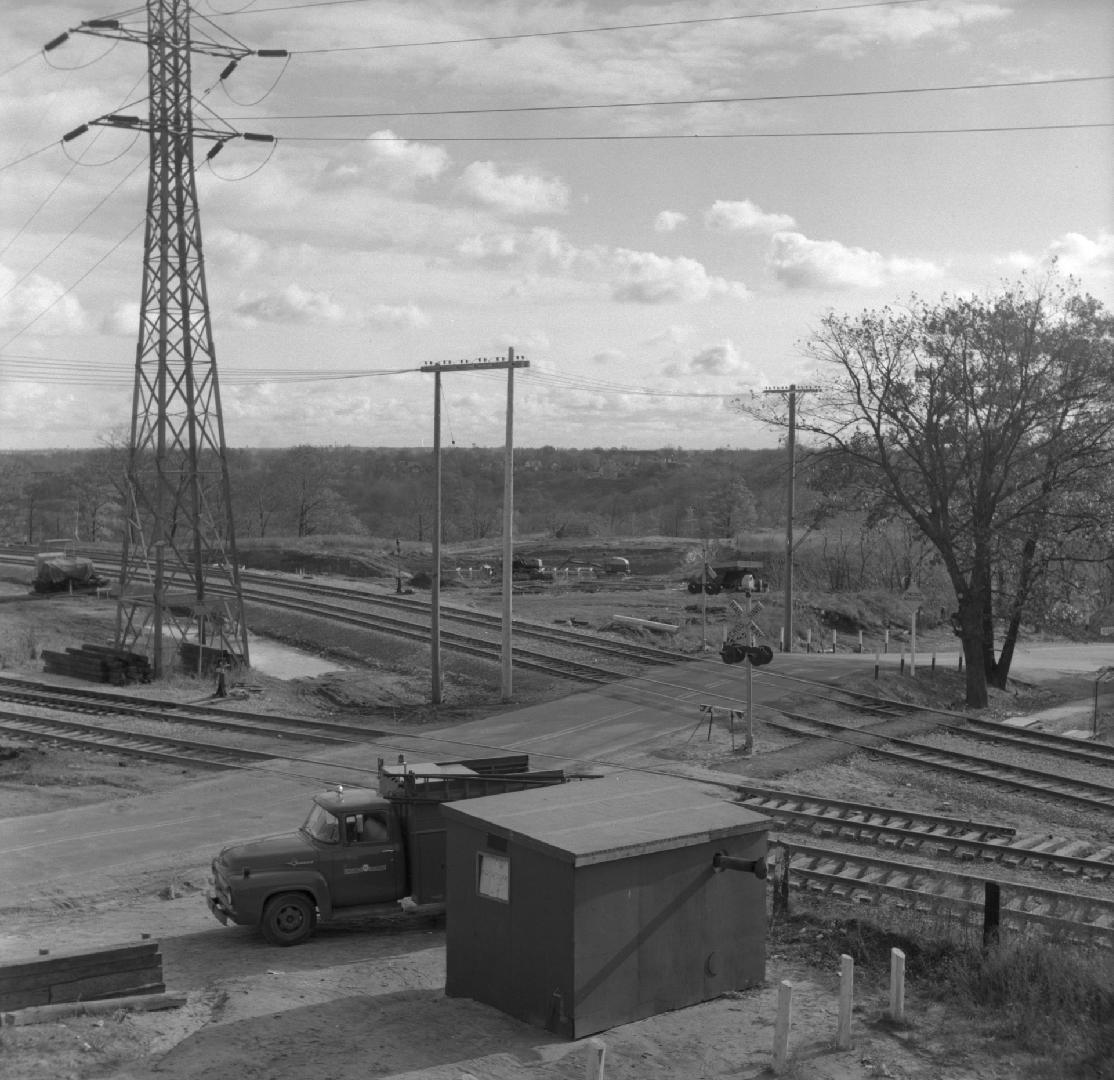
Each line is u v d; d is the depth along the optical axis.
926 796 25.95
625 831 12.44
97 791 25.89
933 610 65.75
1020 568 43.91
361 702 38.72
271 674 44.19
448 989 13.21
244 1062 11.00
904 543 70.69
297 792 25.61
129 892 19.27
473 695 39.38
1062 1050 11.27
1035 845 21.45
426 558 87.06
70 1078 10.62
